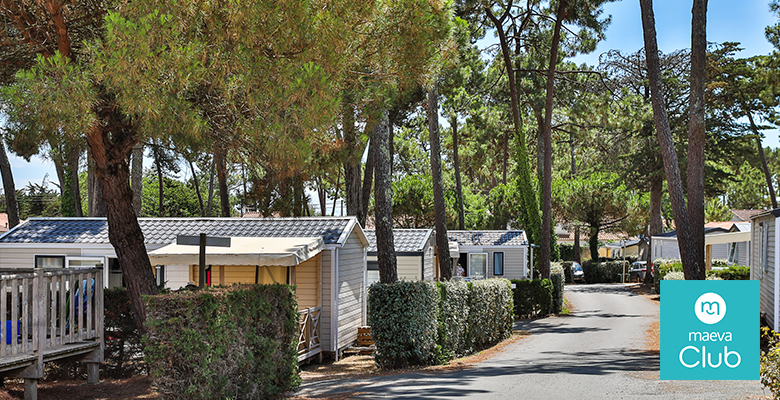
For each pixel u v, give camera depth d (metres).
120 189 9.55
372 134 15.52
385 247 15.40
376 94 9.73
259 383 8.28
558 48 30.59
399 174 52.66
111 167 9.38
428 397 8.33
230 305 7.61
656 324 20.69
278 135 7.67
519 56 31.09
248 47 7.57
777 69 18.30
